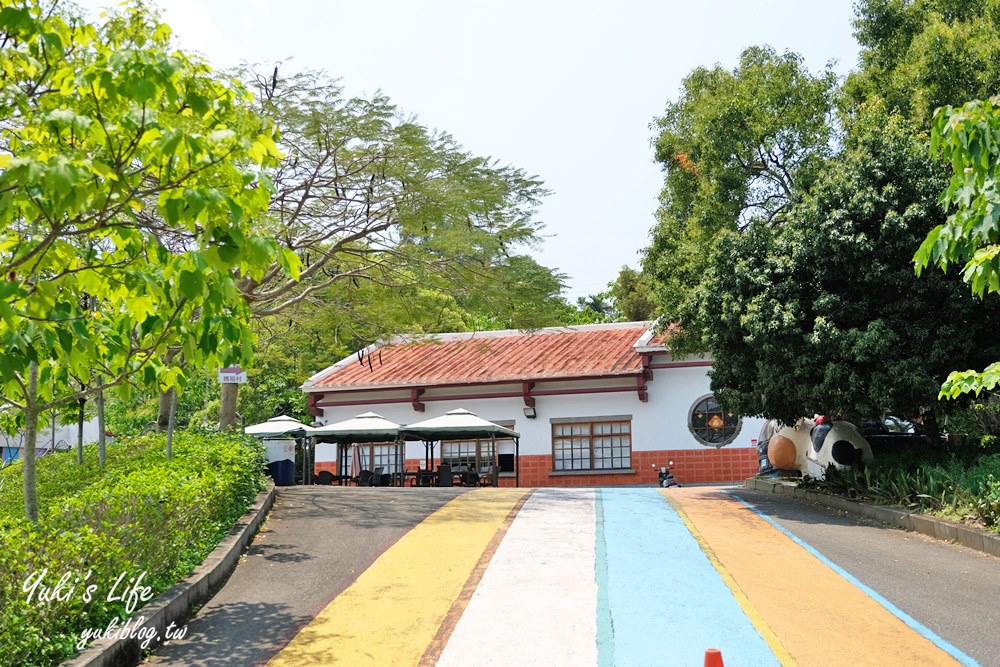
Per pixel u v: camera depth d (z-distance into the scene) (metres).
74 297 6.57
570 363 27.55
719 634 7.61
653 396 26.75
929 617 8.09
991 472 13.01
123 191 5.85
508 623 7.98
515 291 17.69
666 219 20.81
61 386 8.41
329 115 15.30
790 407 15.95
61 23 6.28
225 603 8.73
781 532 12.57
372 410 28.91
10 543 6.23
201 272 5.41
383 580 9.62
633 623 7.94
